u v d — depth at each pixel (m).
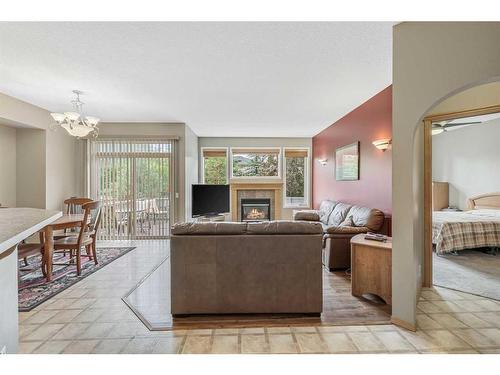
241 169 7.61
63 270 3.83
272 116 5.25
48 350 2.01
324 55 2.75
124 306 2.73
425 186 3.15
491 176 5.91
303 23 2.20
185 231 2.49
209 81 3.45
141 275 3.64
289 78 3.35
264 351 1.97
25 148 4.88
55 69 3.09
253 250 2.50
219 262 2.50
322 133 6.67
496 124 5.81
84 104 4.49
